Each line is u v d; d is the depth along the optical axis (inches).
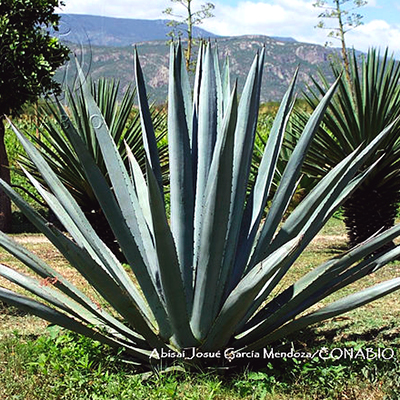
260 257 204.2
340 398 193.9
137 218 213.8
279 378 206.4
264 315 215.5
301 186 587.8
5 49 462.6
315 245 519.8
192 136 215.3
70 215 198.4
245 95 198.1
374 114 398.0
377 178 420.2
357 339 237.8
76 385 195.9
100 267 186.5
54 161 445.4
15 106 494.3
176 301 190.7
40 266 204.5
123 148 432.8
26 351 222.4
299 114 435.2
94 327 218.1
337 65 434.0
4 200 600.1
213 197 182.2
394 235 200.5
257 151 457.7
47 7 489.1
